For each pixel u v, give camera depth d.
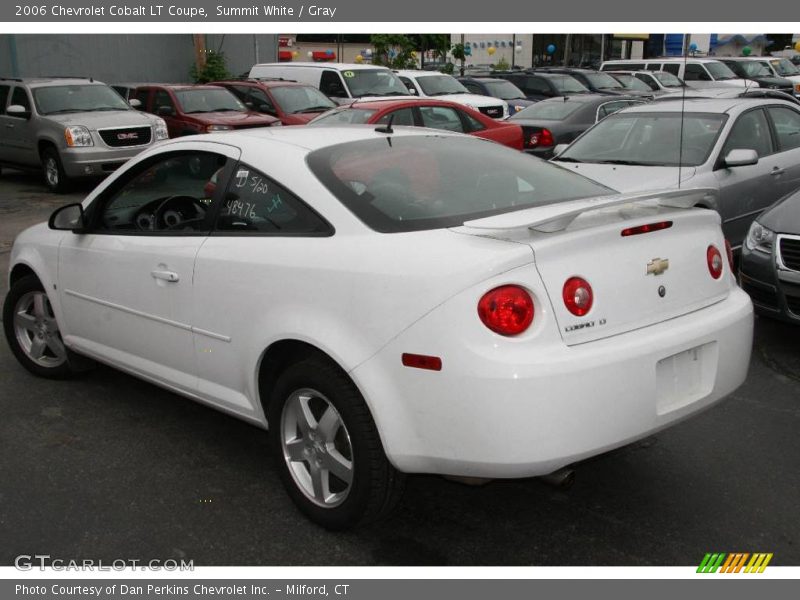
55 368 5.23
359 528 3.53
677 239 3.40
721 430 4.49
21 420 4.71
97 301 4.55
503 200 3.60
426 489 3.96
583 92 22.47
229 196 3.86
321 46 45.38
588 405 2.93
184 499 3.84
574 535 3.53
